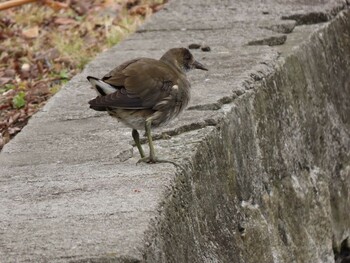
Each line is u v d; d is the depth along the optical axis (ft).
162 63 31.58
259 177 36.94
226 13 50.60
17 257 23.36
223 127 34.22
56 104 37.96
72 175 29.71
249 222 34.42
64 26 57.57
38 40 55.01
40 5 60.75
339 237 45.34
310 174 42.80
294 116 42.14
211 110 35.12
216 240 30.81
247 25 48.11
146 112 30.04
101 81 29.37
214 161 32.68
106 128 34.73
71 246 23.76
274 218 37.60
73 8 60.39
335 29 50.24
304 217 40.96
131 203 26.50
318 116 45.21
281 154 40.01
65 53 52.44
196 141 31.99
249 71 39.73
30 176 29.99
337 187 46.21
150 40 46.96
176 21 49.75
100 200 27.04
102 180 28.89
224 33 47.03
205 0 53.06
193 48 44.70
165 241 25.84
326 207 43.45
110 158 31.37
